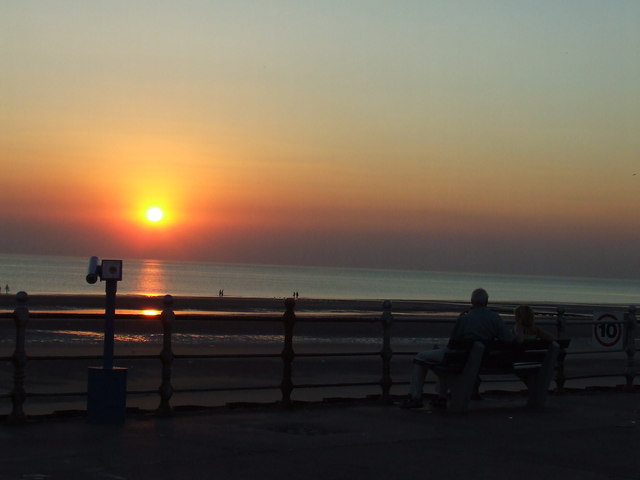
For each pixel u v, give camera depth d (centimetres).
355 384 1127
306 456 781
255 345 3303
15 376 895
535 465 779
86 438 823
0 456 736
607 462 803
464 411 1069
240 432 888
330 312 6650
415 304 8731
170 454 766
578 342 3809
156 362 2323
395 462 769
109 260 898
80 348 2936
